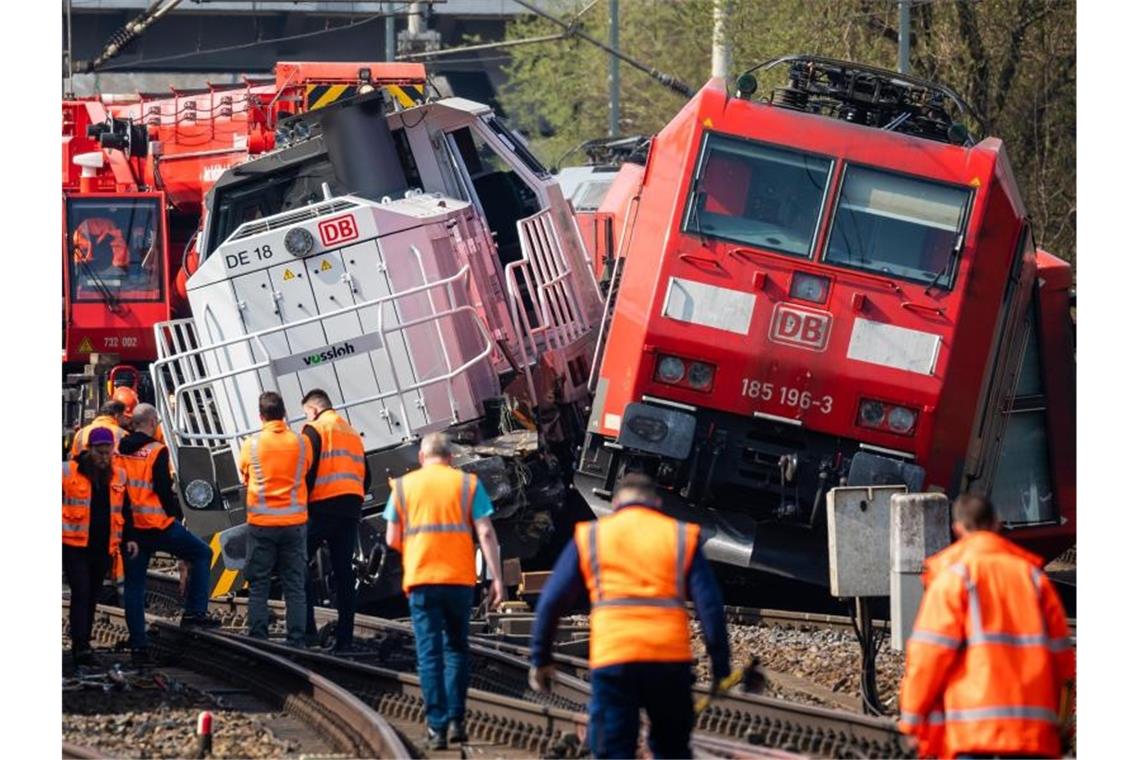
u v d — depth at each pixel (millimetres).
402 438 62125
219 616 61156
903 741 38625
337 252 62188
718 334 56781
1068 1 124312
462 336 63250
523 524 61906
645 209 59000
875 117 61031
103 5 196000
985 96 126312
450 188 68875
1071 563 83312
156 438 54844
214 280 62375
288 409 62250
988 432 60531
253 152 81375
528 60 199250
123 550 53281
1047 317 66875
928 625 29031
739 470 57438
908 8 112812
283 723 44250
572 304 71375
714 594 30609
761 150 57406
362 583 61062
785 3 128250
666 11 187500
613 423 58156
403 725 44062
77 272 80438
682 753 31094
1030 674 28609
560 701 46188
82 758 38031
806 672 52625
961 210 56594
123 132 84188
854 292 56469
